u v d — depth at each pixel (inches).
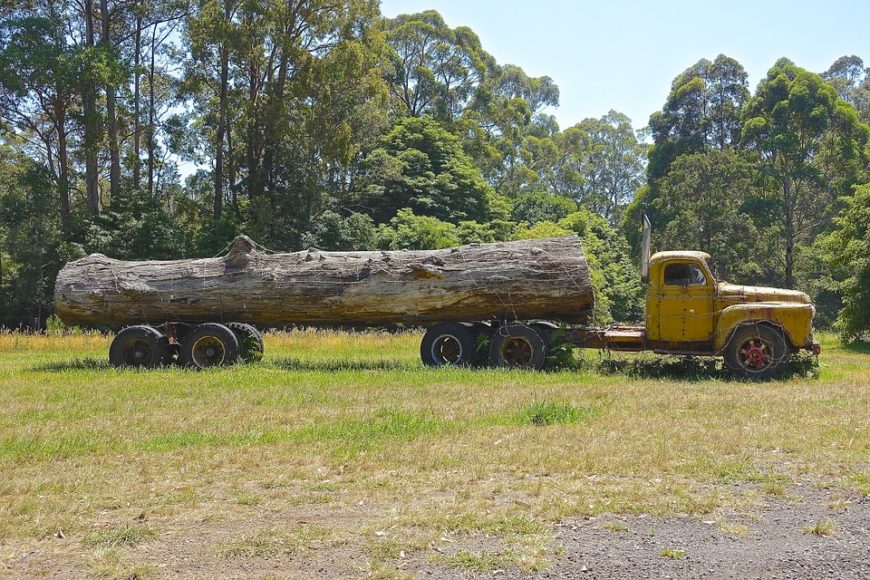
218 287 623.8
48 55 1485.0
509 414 378.6
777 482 259.6
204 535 217.0
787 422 352.8
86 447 315.9
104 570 192.9
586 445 306.8
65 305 640.4
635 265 2517.2
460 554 200.5
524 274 579.8
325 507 239.8
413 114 2723.9
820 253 1742.1
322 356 736.3
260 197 1652.3
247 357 622.8
